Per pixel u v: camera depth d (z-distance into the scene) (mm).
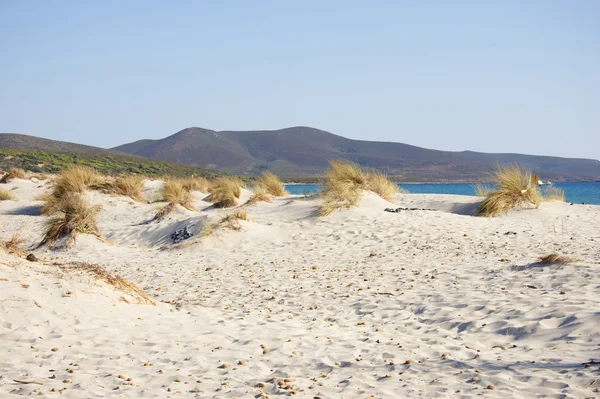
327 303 8766
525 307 7242
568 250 11562
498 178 18984
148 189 27922
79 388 5094
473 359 5809
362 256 12695
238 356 6141
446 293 8594
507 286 8586
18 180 33875
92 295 7797
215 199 23297
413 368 5594
